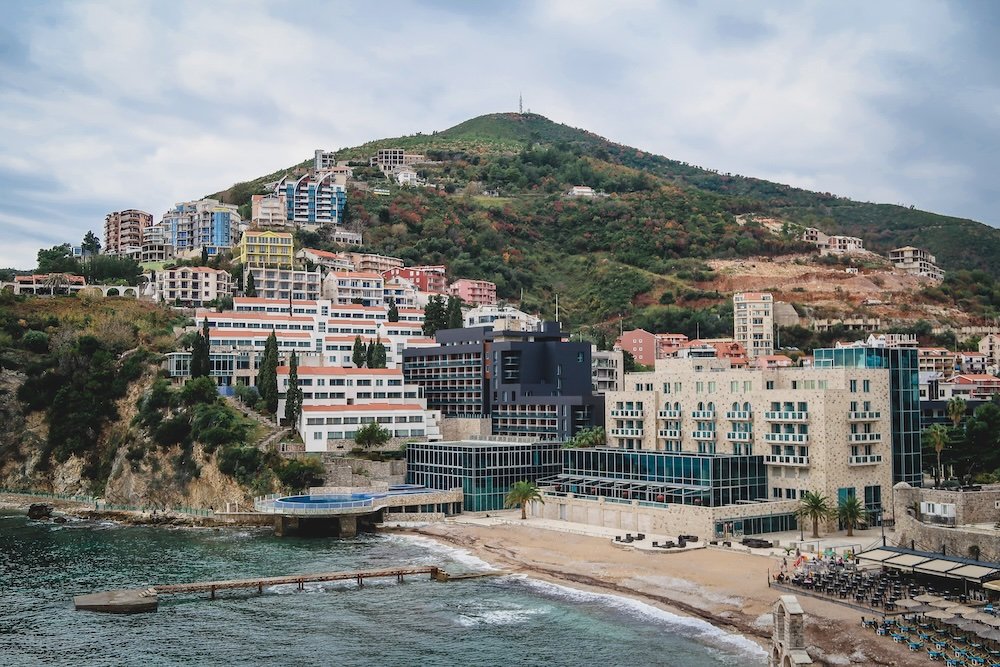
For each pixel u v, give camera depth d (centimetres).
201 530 18788
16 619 12244
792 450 16838
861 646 9831
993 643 9450
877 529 16438
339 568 15000
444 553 16188
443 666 10300
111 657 10731
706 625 11506
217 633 11612
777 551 14475
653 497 17000
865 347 17162
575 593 13250
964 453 19225
